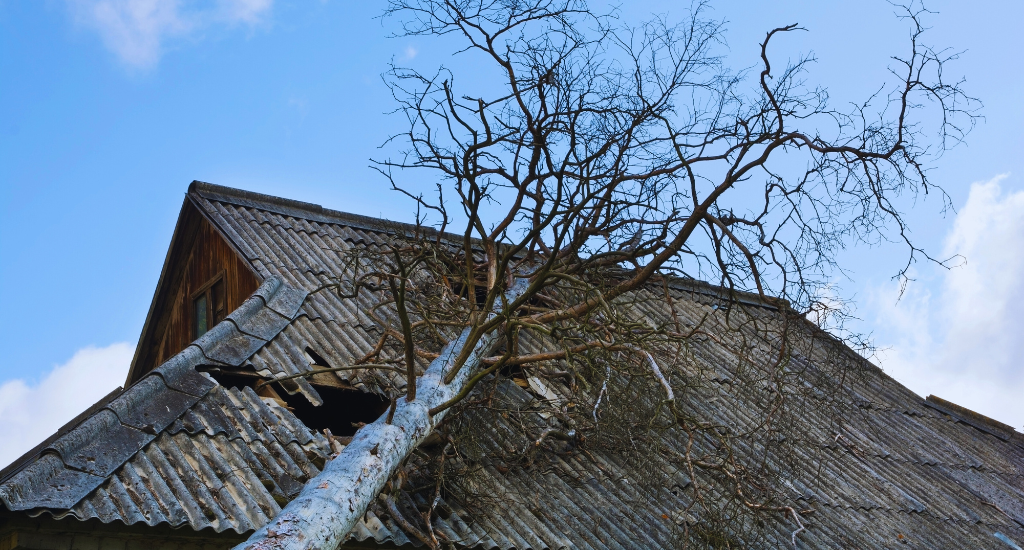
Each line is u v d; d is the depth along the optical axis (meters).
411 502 6.98
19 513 5.46
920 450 11.96
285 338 8.87
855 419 12.10
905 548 9.30
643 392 8.22
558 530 7.49
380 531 6.50
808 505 9.38
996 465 12.44
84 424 6.36
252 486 6.52
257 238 11.09
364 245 11.87
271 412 7.50
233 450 6.85
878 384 13.62
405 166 7.63
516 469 8.16
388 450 5.79
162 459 6.45
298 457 7.07
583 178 7.10
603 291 7.99
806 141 6.84
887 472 10.95
